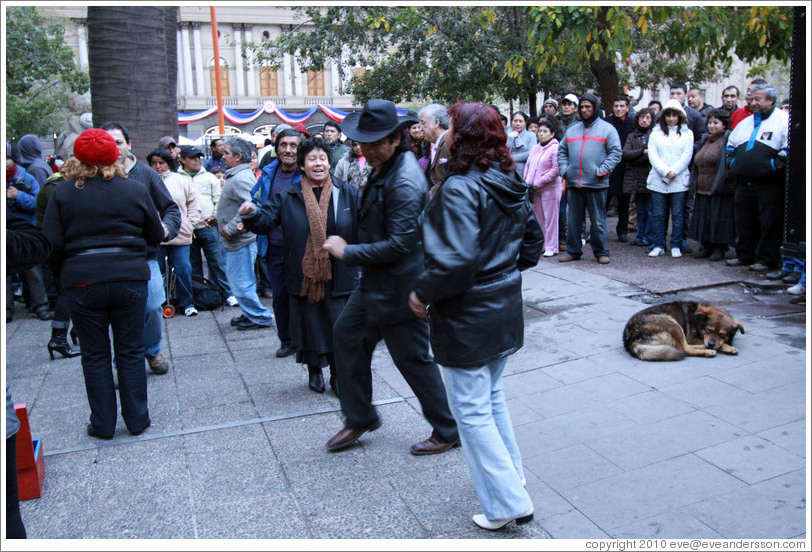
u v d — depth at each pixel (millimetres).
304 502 3312
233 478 3584
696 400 4137
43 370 5590
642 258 8156
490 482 2875
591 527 2957
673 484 3242
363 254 3438
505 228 2795
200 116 28453
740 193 7121
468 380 2842
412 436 4000
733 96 9141
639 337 4934
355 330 3705
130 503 3369
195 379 5180
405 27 16891
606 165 7676
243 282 6453
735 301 6199
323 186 4445
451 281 2619
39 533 3121
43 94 40500
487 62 16969
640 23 8406
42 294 7531
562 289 6906
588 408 4160
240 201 6070
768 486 3160
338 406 4520
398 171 3445
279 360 5566
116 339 4113
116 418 4191
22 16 35469
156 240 4207
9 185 6977
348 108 48906
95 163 3824
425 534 2994
